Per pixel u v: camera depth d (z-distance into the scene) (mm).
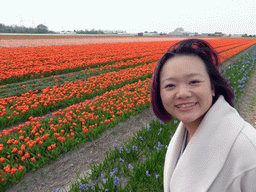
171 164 1057
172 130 4391
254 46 41500
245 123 713
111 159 3289
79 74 10453
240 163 625
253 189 625
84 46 26000
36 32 75562
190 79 721
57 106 6039
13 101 6164
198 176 741
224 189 684
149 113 5930
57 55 15953
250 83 9500
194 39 797
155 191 2617
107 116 5113
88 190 2531
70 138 4129
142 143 3746
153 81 931
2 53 16297
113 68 12148
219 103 773
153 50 23391
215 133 701
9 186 3004
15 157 3432
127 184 2578
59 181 3133
